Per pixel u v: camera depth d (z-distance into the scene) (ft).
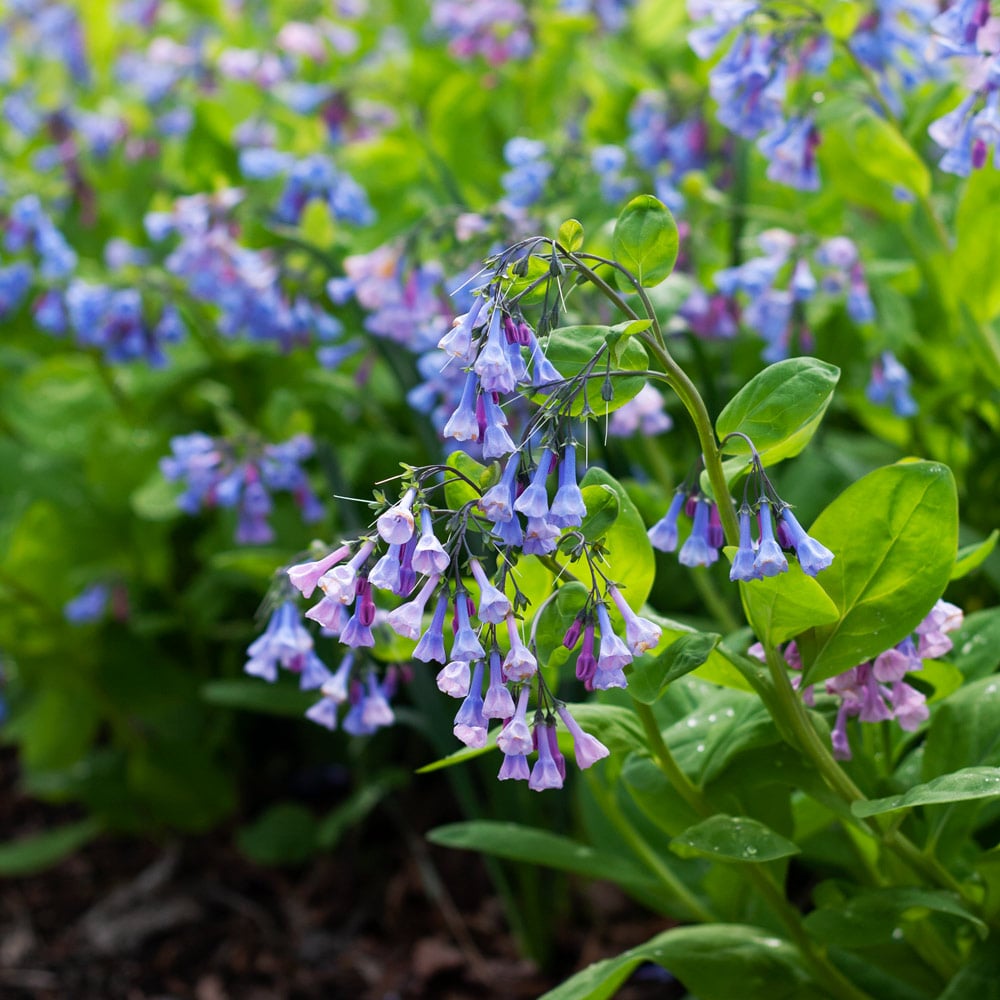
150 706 4.84
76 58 7.32
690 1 3.56
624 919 4.17
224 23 6.88
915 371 4.31
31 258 5.71
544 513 2.68
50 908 4.68
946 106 3.84
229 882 4.68
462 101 5.22
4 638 4.81
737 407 2.85
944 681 3.17
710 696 3.31
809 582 2.83
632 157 4.73
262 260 4.34
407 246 3.88
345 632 2.78
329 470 3.98
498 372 2.64
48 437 5.19
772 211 4.41
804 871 4.12
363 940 4.31
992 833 3.50
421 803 4.80
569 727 2.76
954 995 3.00
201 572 5.19
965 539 3.82
